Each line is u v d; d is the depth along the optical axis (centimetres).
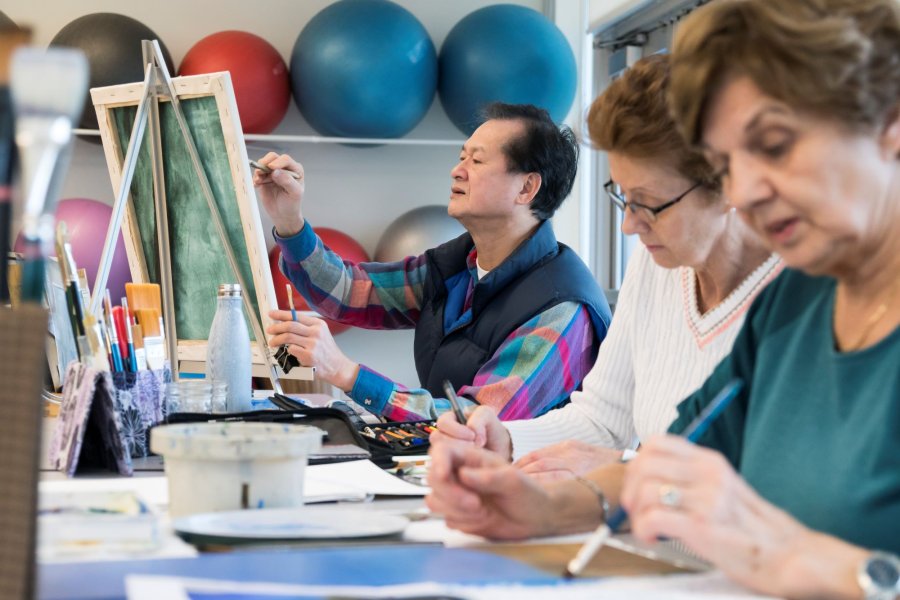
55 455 140
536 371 227
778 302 105
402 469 144
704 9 85
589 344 236
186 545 92
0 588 65
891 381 85
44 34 473
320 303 278
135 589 71
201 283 233
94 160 471
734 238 140
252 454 103
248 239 220
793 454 93
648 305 162
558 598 73
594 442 172
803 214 81
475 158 245
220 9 487
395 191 500
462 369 243
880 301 91
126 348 155
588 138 138
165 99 227
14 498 65
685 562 89
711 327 147
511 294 240
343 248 455
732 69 81
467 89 446
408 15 455
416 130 504
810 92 77
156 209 234
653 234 138
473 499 99
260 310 223
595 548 83
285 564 83
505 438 156
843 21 78
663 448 78
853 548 75
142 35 438
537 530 100
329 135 466
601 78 485
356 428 168
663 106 129
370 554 88
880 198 83
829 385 92
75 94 65
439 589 74
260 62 446
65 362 206
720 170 88
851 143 80
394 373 507
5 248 70
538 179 245
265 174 267
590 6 479
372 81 439
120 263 430
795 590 73
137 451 155
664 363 154
